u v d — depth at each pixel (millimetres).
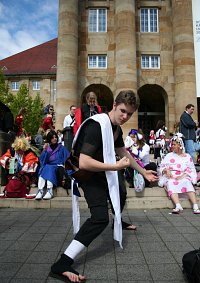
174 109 23812
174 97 23906
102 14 25000
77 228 3996
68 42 22922
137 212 7508
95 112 7039
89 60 24484
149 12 25141
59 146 8750
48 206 8055
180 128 11188
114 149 3721
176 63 23344
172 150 8219
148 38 24672
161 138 16156
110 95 26766
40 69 55688
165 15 25000
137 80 24094
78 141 3518
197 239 4945
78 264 3816
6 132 11555
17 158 8883
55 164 8609
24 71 55531
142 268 3674
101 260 3961
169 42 24672
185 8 23203
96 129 3301
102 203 3404
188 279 3262
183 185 7656
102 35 24609
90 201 3412
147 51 24516
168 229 5648
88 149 3223
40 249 4430
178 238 5012
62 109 22234
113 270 3615
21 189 8484
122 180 5031
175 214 7219
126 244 4684
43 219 6582
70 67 22734
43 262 3887
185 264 3221
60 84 22594
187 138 10922
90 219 3393
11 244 4680
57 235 5207
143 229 5652
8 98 40906
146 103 30453
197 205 7480
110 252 4289
